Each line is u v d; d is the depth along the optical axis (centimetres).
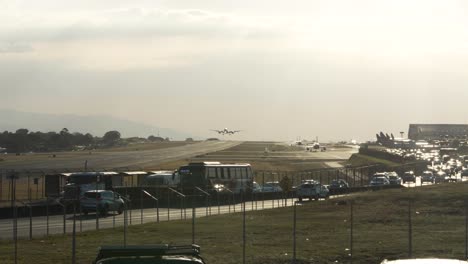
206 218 6569
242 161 19262
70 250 4159
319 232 5309
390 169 18038
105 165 16388
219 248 4331
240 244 4538
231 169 10769
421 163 19775
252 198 8850
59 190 9106
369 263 3850
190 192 9306
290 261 3838
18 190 10581
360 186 12719
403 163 19812
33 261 3734
